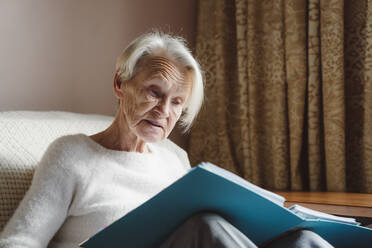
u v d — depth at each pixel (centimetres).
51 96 186
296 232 105
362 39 202
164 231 96
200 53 243
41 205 105
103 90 209
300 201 165
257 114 223
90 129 156
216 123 240
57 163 111
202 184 85
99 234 90
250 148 225
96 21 204
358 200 167
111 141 126
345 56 208
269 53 221
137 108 118
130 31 221
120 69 122
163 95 119
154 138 120
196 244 87
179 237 90
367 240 115
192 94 129
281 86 216
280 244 103
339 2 198
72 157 113
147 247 99
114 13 212
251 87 221
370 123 199
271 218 97
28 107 178
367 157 200
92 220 113
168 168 140
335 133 201
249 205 93
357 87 205
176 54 122
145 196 124
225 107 233
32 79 179
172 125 123
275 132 217
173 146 172
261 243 107
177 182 84
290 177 219
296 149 210
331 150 202
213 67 240
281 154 216
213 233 87
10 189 120
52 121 147
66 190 110
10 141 129
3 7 167
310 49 205
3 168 121
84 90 200
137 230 93
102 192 116
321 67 206
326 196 181
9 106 171
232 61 238
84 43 199
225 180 85
